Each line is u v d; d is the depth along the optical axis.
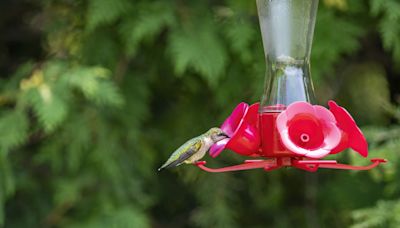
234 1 10.74
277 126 6.17
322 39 10.73
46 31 11.79
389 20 10.52
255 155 6.57
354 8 10.93
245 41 10.56
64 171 11.53
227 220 11.98
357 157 10.10
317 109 6.21
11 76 11.84
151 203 11.73
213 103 12.05
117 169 11.31
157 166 12.41
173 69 11.84
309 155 6.00
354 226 9.90
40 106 10.21
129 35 10.74
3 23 12.94
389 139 10.65
